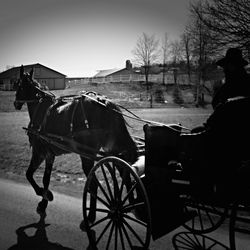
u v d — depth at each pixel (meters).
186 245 4.64
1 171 9.38
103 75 76.31
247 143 3.67
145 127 4.20
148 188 4.14
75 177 8.48
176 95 47.81
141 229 5.26
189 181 3.97
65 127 5.64
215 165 3.80
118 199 4.23
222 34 9.90
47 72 63.09
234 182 3.69
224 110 3.66
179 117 21.88
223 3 9.78
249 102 3.58
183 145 4.02
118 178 7.91
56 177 8.55
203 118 20.98
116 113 5.21
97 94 5.83
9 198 6.88
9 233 5.19
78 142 5.45
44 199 6.14
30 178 6.20
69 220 5.64
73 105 5.62
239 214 5.41
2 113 29.52
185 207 4.68
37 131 6.08
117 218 4.26
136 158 5.04
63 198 6.79
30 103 6.74
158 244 4.69
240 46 9.68
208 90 40.72
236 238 4.77
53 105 6.05
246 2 9.43
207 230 4.65
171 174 4.06
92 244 4.51
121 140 5.18
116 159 4.20
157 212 4.09
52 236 5.06
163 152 4.09
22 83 6.79
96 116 5.30
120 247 4.65
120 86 56.28
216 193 3.83
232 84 3.95
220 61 4.00
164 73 59.28
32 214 5.95
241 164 3.71
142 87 55.47
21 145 13.11
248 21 9.47
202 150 3.86
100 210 4.46
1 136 15.45
